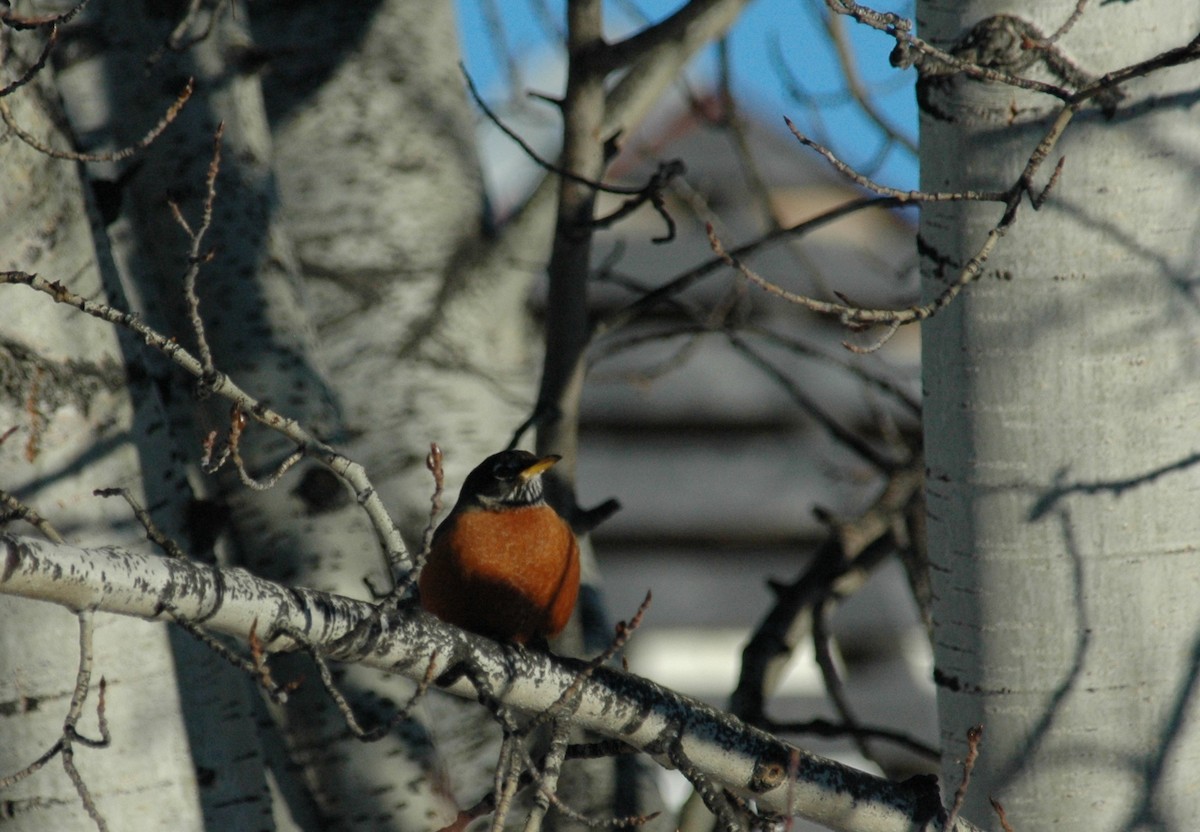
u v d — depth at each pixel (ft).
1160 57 20.94
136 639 23.43
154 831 23.26
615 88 34.63
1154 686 22.24
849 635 60.75
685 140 76.48
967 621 22.91
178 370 30.86
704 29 34.47
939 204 23.13
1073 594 22.34
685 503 65.21
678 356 41.88
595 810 33.55
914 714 56.90
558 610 26.68
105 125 32.17
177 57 32.27
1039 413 22.36
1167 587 22.25
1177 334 22.20
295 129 39.99
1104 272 22.15
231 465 30.53
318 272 38.70
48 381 23.09
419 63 41.32
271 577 30.32
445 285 38.99
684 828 33.88
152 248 31.68
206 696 24.39
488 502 26.37
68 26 32.30
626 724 20.34
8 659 22.52
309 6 41.09
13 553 15.66
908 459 41.01
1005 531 22.56
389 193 39.50
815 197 75.51
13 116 22.98
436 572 26.30
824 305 19.83
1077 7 21.53
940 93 22.86
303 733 29.66
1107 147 22.06
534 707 20.17
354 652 18.63
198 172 31.86
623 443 67.62
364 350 38.09
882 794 21.03
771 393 69.05
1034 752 22.44
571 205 32.45
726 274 69.82
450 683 19.72
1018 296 22.38
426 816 29.73
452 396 38.04
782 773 20.70
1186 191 22.16
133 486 23.88
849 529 40.09
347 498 30.96
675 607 61.93
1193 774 22.25
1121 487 22.24
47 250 23.38
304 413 30.96
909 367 67.62
